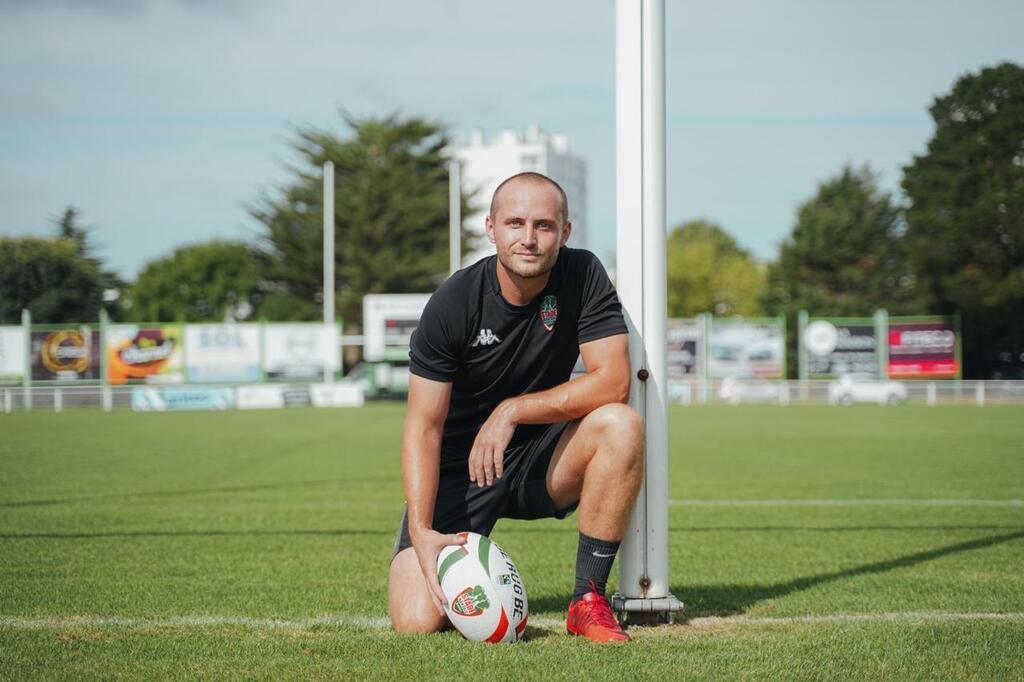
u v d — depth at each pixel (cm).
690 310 7569
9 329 3756
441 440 446
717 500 998
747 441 1891
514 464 448
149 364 3797
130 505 952
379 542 725
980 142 4812
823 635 417
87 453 1617
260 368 3844
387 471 1320
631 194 451
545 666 363
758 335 4047
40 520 841
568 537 757
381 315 4166
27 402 3581
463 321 415
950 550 678
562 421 423
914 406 3606
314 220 5666
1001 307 4747
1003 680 349
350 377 4194
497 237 399
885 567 612
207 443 1848
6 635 425
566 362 435
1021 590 532
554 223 392
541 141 11419
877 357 3984
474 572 401
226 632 431
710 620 458
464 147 11594
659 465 453
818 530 787
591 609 418
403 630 424
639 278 450
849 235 5659
